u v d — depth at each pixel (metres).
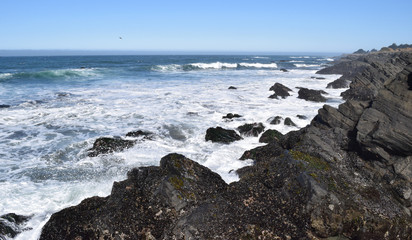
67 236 7.79
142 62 78.19
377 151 9.92
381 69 26.39
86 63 70.00
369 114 10.73
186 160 9.70
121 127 17.00
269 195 9.12
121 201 8.42
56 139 15.00
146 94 27.69
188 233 7.55
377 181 9.66
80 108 21.30
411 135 9.16
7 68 52.06
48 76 38.06
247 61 98.56
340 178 9.46
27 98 24.23
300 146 11.23
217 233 7.62
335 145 11.18
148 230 7.91
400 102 10.07
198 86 33.59
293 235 7.97
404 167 9.42
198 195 8.77
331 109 12.59
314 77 45.19
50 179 10.87
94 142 13.94
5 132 15.87
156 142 14.74
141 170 9.76
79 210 8.30
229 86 34.03
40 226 8.30
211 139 15.12
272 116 18.80
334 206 8.38
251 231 7.80
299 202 8.65
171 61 86.56
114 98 25.38
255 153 12.88
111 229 7.74
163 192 8.55
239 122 18.23
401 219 8.51
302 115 19.78
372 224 8.30
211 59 107.81
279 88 29.53
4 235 7.86
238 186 9.54
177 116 19.61
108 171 11.56
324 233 8.27
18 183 10.48
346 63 54.16
